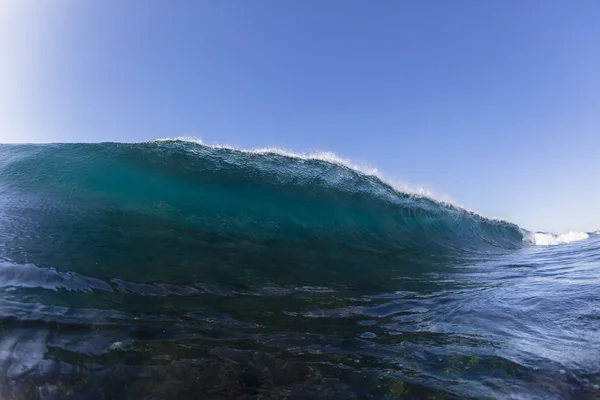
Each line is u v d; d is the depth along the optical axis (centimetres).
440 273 712
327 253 804
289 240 855
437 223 1272
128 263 553
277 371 305
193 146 1177
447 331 393
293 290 523
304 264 686
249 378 293
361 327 402
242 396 272
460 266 810
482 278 668
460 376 301
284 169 1176
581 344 356
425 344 360
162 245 670
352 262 754
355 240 957
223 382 286
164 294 457
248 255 696
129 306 411
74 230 680
